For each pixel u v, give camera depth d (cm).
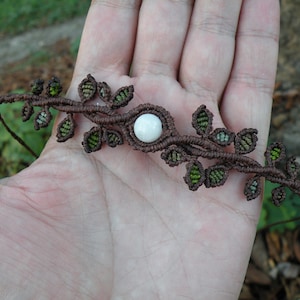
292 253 19
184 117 14
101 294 12
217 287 13
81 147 14
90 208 13
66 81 30
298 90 25
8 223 12
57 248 12
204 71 14
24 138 21
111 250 13
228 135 13
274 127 24
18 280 11
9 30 38
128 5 14
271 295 19
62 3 38
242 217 13
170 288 13
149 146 13
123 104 13
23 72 33
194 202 13
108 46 14
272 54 14
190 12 14
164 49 14
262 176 13
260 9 14
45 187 13
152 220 13
